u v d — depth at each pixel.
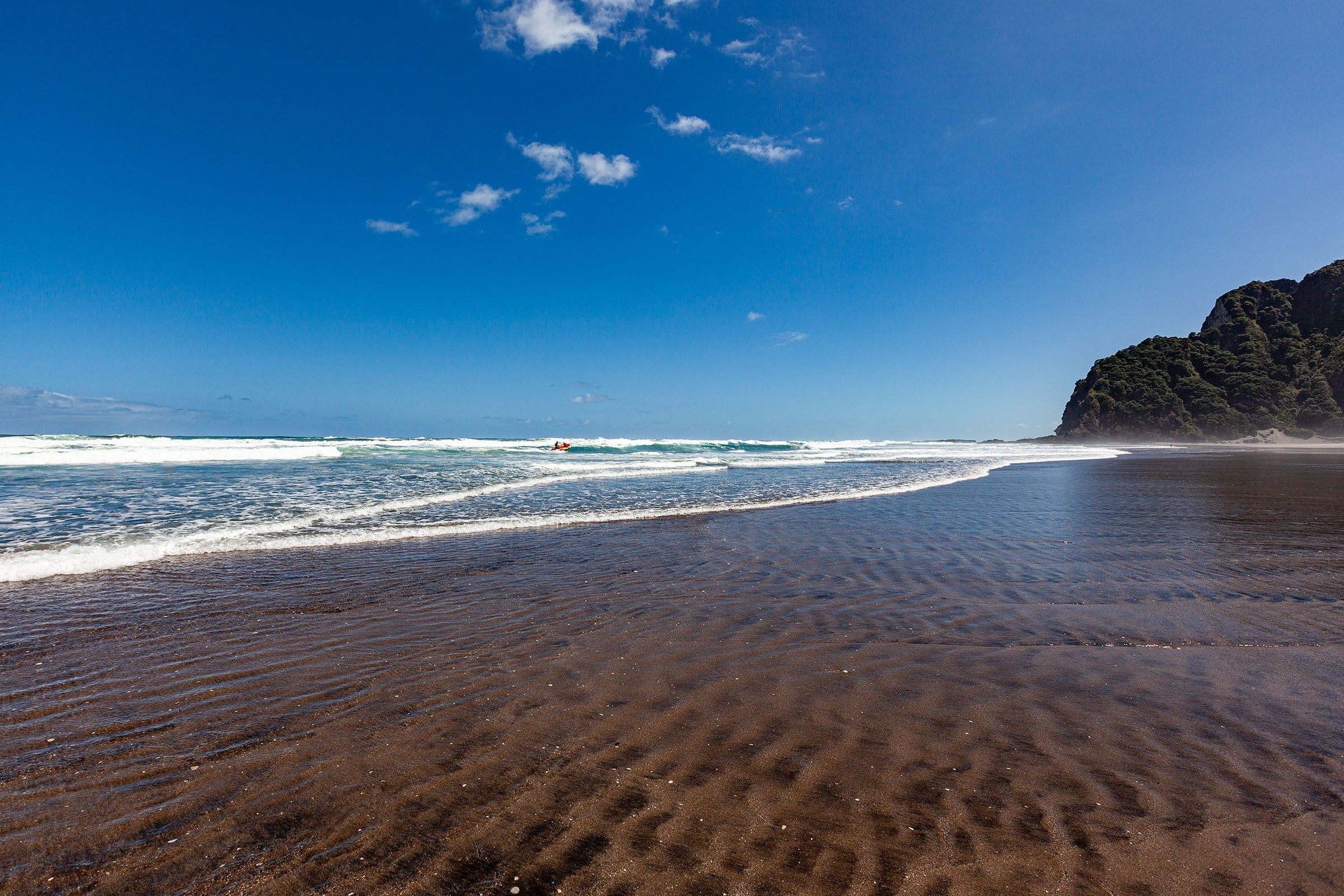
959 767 3.12
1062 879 2.30
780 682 4.26
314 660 4.63
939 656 4.77
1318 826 2.61
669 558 8.31
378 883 2.30
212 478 17.77
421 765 3.15
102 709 3.77
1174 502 14.55
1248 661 4.63
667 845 2.52
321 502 12.92
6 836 2.55
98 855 2.45
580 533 10.20
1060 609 6.05
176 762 3.16
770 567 7.84
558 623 5.59
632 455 40.78
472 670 4.47
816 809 2.76
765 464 29.38
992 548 9.10
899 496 16.12
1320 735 3.44
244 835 2.58
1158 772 3.05
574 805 2.79
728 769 3.11
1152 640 5.13
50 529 9.34
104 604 5.92
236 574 7.11
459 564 7.79
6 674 4.27
